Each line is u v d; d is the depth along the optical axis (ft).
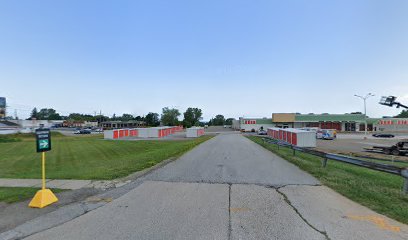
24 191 23.76
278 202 20.24
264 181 27.73
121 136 165.89
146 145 93.71
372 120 278.05
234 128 397.19
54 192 23.45
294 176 30.55
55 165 46.91
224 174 31.83
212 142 103.96
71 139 140.36
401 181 28.40
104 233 14.65
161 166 38.22
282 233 14.51
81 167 42.04
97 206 19.49
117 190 24.12
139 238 13.97
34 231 15.05
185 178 29.35
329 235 14.21
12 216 17.51
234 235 14.26
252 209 18.60
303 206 19.25
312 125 280.92
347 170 35.86
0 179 29.66
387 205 19.06
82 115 534.37
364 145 111.86
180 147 72.59
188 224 15.84
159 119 517.55
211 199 21.11
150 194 22.68
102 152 70.64
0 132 186.70
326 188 24.62
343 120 277.64
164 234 14.43
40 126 30.55
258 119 291.58
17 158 58.59
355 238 13.82
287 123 284.20
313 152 41.86
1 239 14.06
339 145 111.86
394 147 80.53
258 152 61.21
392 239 13.70
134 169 34.65
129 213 17.89
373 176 31.78
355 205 19.38
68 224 16.05
